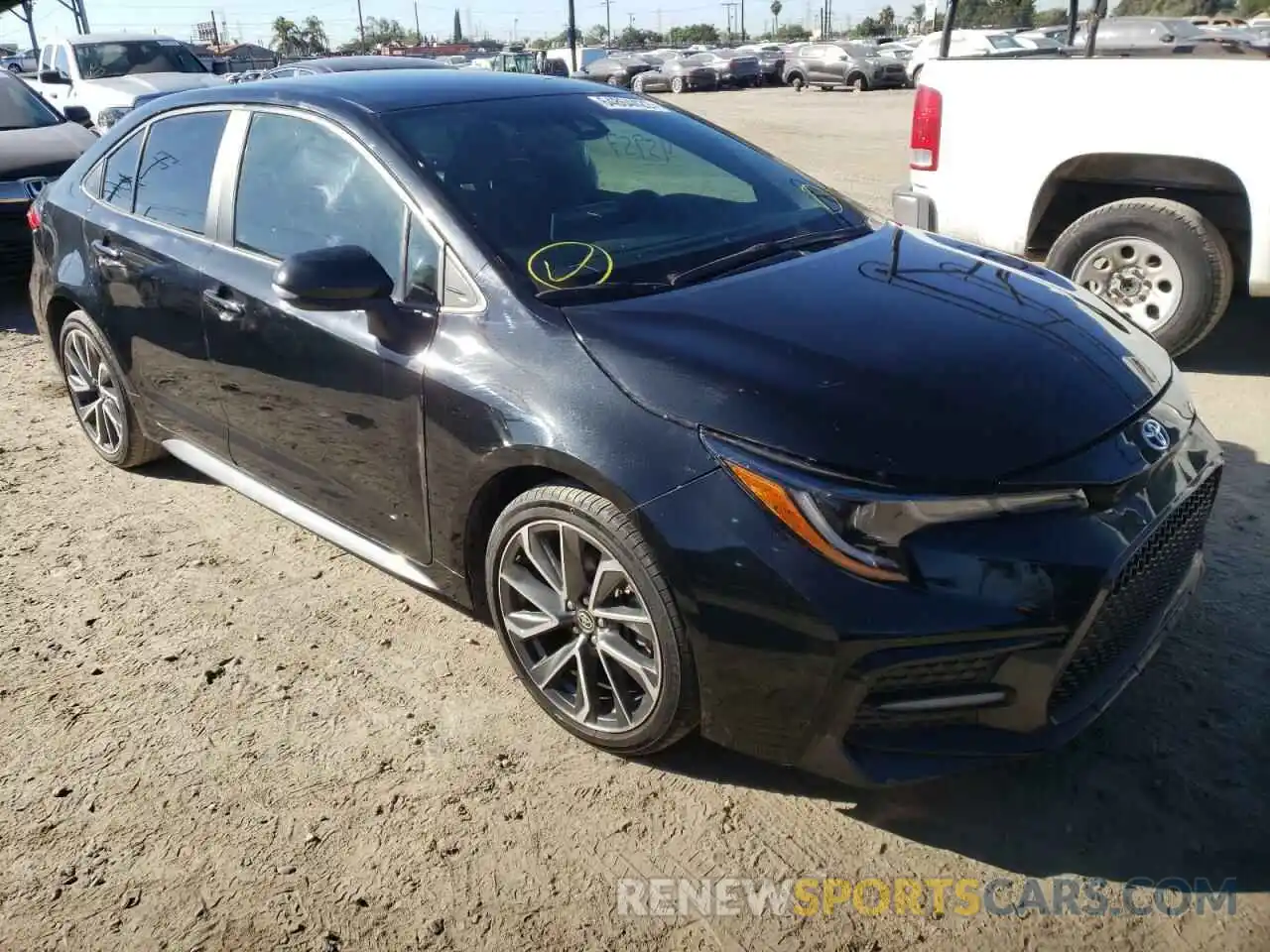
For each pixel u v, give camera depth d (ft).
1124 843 8.35
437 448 9.88
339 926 7.94
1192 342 18.37
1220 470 9.66
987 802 8.82
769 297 9.73
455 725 10.09
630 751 9.35
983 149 19.31
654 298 9.73
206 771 9.59
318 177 11.50
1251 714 9.63
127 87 45.01
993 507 7.72
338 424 11.05
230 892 8.27
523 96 12.51
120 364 14.62
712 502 8.05
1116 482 8.07
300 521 12.35
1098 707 8.33
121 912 8.13
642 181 11.75
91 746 9.98
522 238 10.25
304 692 10.65
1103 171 18.43
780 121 65.21
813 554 7.72
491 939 7.79
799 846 8.50
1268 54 24.58
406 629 11.71
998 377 8.63
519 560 9.74
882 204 32.42
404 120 11.30
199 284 12.51
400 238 10.57
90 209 14.87
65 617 12.15
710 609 8.09
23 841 8.86
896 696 7.83
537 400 9.03
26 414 19.04
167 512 14.78
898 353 8.82
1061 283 11.19
